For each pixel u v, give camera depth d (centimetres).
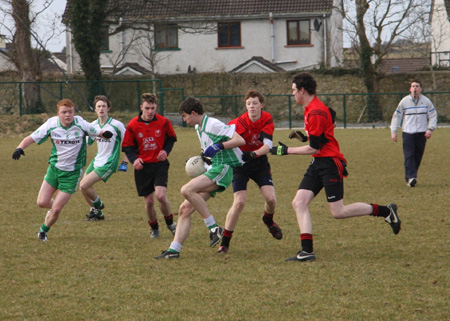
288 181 4053
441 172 4325
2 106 9606
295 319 1441
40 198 2355
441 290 1636
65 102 2298
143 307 1541
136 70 13050
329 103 10750
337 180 1988
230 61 13362
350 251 2105
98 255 2103
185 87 11706
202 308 1527
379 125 9794
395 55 18588
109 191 3700
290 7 12975
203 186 2048
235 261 2002
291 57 13088
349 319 1434
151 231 2422
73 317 1474
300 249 2162
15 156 2255
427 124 3669
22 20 9475
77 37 10275
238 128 2156
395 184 3803
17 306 1556
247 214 2862
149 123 2361
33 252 2150
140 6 11056
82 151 2352
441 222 2577
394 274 1800
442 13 13338
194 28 11619
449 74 10800
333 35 13238
